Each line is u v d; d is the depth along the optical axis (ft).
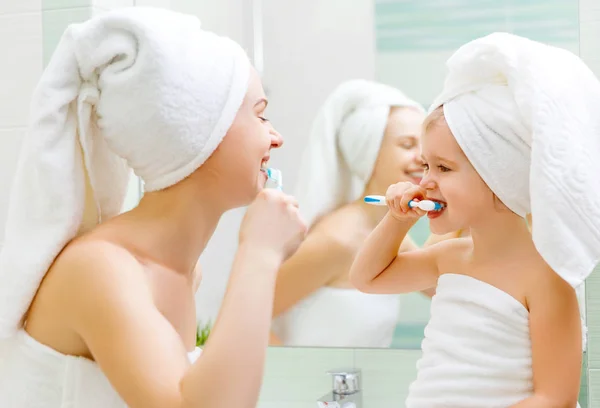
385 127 3.69
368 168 3.70
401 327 3.65
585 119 2.26
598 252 2.19
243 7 3.87
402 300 3.65
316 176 3.77
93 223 2.32
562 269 2.14
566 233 2.15
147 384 1.78
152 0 3.95
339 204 3.73
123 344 1.83
